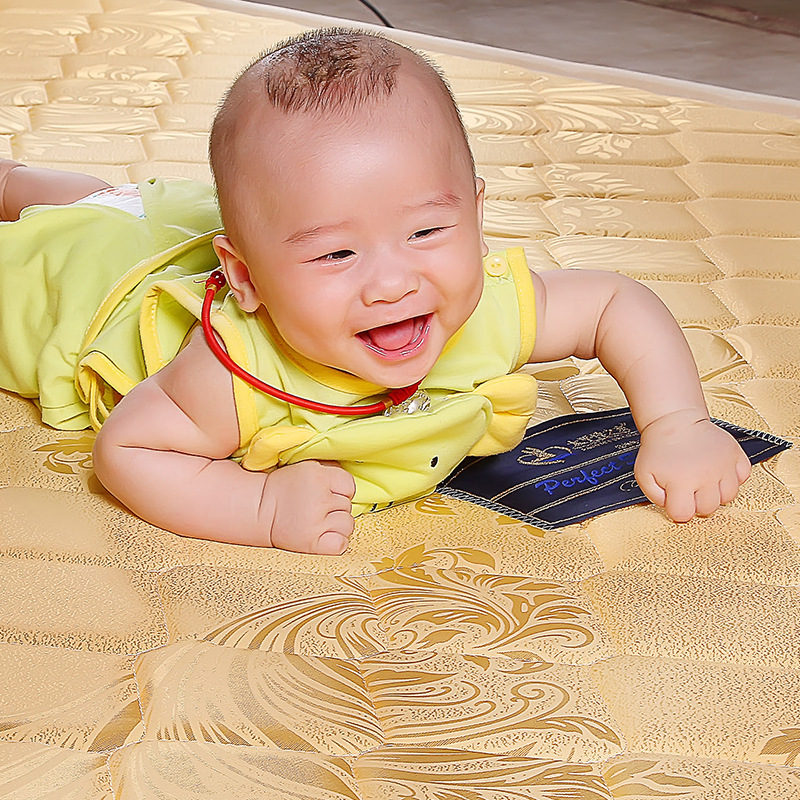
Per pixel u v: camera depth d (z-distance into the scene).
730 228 1.62
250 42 2.33
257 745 0.78
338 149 0.87
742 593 0.95
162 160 1.77
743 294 1.44
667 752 0.79
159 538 1.01
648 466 1.05
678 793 0.75
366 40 0.96
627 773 0.77
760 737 0.80
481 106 2.05
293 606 0.93
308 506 0.99
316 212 0.87
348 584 0.96
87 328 1.16
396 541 1.02
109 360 1.11
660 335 1.09
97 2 2.49
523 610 0.93
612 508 1.06
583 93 2.13
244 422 0.99
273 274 0.91
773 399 1.23
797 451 1.15
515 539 1.02
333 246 0.88
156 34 2.34
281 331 0.94
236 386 0.98
